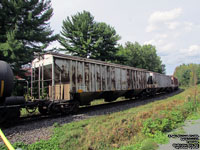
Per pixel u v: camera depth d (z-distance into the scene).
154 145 5.11
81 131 6.57
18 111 7.90
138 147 5.17
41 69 11.12
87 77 11.80
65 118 9.22
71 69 10.73
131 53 52.16
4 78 7.27
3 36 15.36
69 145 5.48
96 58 31.09
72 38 30.25
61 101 9.98
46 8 19.84
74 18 31.09
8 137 6.15
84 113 10.83
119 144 5.62
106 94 14.37
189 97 13.98
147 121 6.90
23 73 17.48
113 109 11.96
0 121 7.37
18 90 16.28
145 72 20.73
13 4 16.27
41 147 5.29
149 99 18.98
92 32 29.88
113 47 32.84
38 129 7.15
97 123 7.88
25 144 5.42
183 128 6.92
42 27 19.70
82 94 11.34
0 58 15.27
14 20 16.41
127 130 6.54
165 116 7.80
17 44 14.52
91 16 31.72
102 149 5.31
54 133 6.61
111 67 14.32
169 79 33.44
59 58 10.18
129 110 11.23
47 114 10.45
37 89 11.37
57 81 11.27
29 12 17.58
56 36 20.08
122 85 15.53
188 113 9.70
